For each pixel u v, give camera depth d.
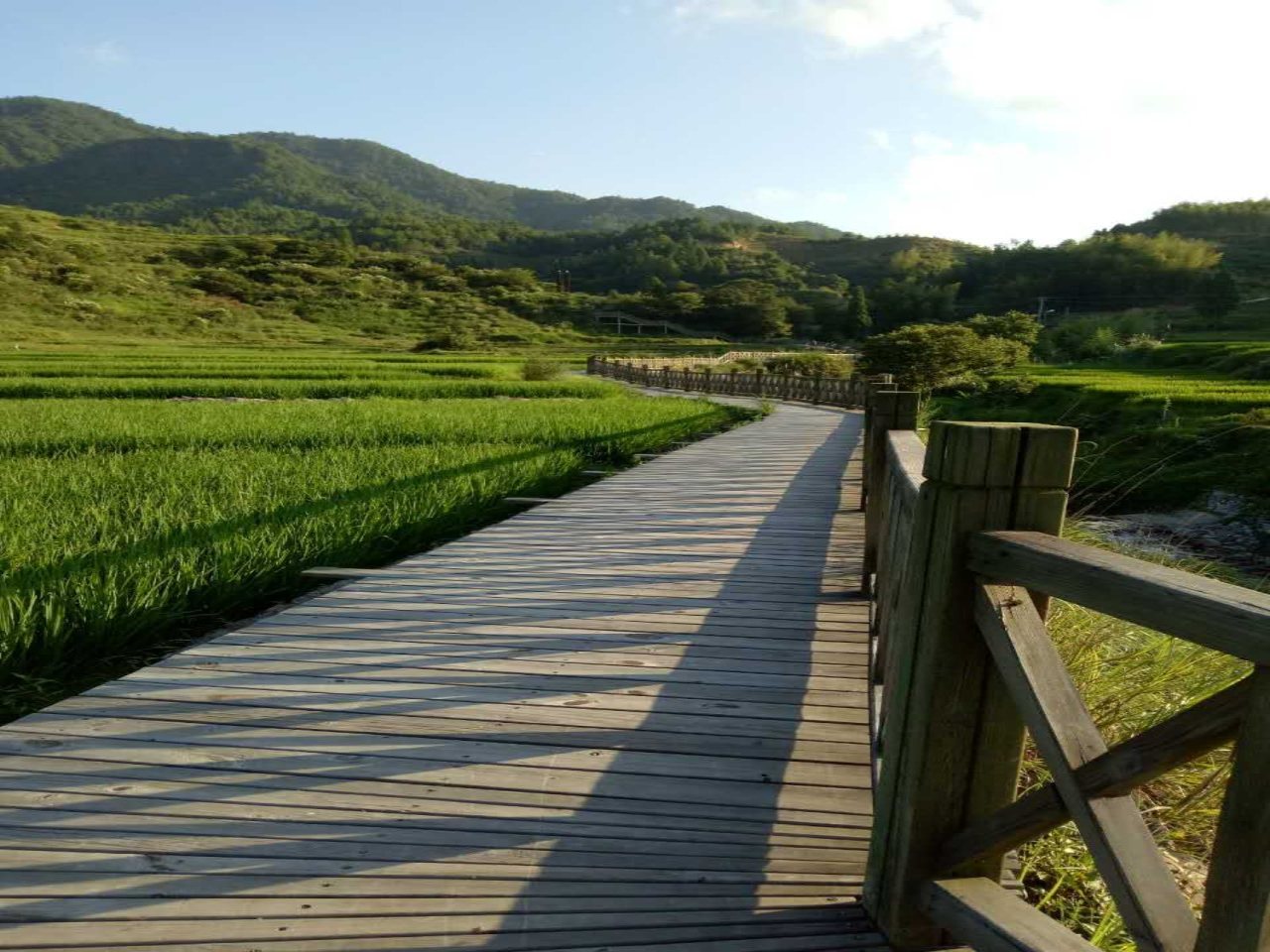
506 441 11.51
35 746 2.74
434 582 4.93
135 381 26.48
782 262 199.38
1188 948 1.09
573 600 4.58
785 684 3.39
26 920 1.88
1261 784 0.96
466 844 2.22
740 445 13.30
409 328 106.75
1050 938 1.43
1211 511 13.14
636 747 2.82
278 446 10.64
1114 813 1.22
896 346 35.84
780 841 2.25
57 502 6.04
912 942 1.76
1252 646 0.94
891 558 3.02
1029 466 1.53
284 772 2.60
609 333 118.44
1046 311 123.25
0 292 86.81
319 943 1.83
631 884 2.05
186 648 4.08
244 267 126.06
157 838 2.22
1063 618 3.23
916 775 1.67
